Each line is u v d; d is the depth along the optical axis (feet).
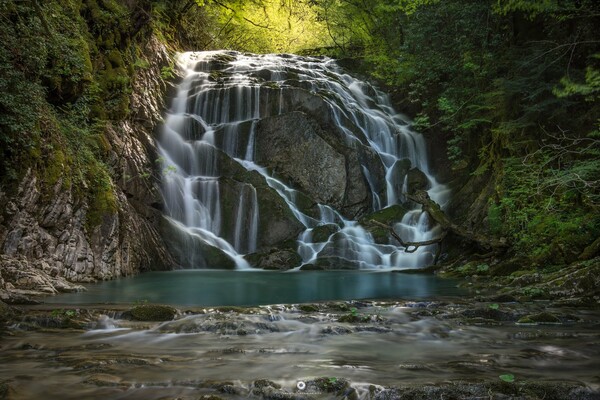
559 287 29.45
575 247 35.63
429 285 36.68
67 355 17.85
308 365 16.76
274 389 14.29
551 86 41.19
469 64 51.37
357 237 52.06
